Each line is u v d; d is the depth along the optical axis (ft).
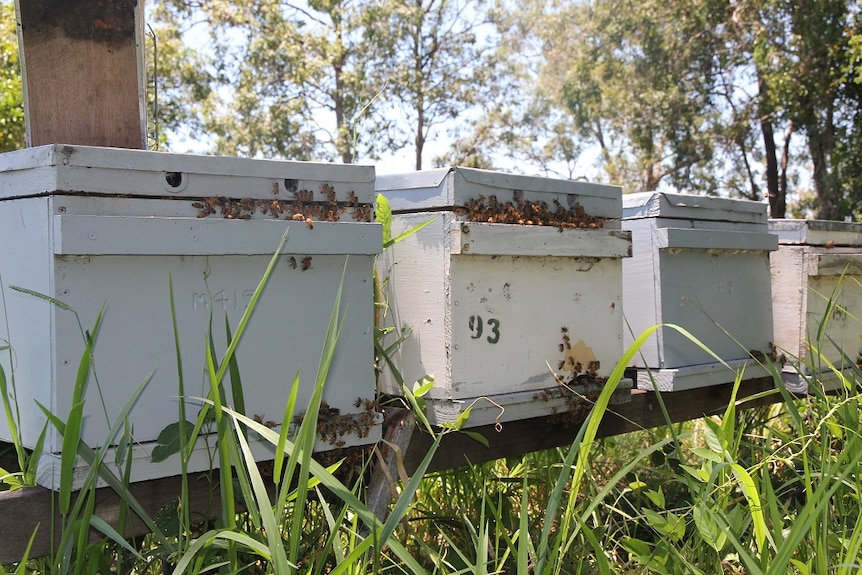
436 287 7.75
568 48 72.54
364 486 7.53
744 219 11.29
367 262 7.18
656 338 10.11
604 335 9.04
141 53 7.55
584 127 76.38
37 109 7.06
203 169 6.26
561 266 8.61
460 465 8.43
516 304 8.19
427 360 7.84
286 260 6.68
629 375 10.59
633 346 5.41
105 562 6.06
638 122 57.82
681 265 10.32
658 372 10.09
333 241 6.80
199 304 6.25
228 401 6.40
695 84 56.13
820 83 45.88
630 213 10.35
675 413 10.86
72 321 5.69
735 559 7.99
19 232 5.99
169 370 6.13
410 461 7.91
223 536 5.14
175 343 5.92
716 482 7.23
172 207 6.14
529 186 8.38
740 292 11.18
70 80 7.17
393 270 8.18
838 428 7.63
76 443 5.08
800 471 9.78
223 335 6.36
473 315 7.83
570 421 8.79
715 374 10.59
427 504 9.61
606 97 61.98
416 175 8.04
